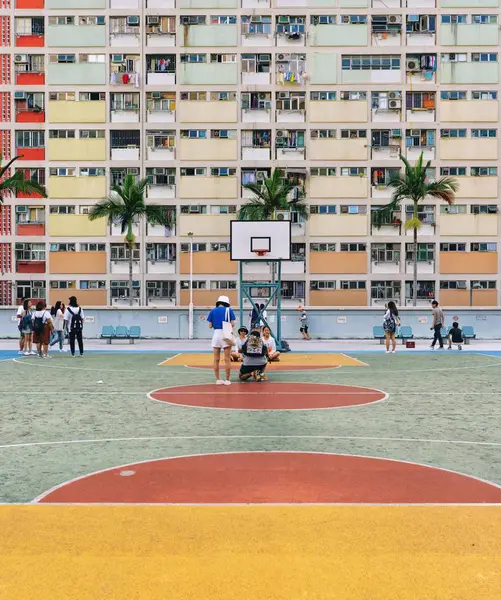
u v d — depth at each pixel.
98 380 14.34
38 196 45.97
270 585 3.54
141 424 8.84
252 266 45.62
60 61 45.94
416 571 3.73
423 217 45.81
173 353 23.28
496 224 45.69
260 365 14.07
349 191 45.72
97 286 46.00
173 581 3.60
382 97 45.78
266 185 38.34
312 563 3.84
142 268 45.66
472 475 6.00
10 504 5.02
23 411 9.99
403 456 6.83
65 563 3.85
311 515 4.73
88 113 45.81
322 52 45.81
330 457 6.77
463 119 45.78
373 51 45.72
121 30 45.78
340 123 45.72
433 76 45.94
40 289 46.00
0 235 45.94
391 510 4.86
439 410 10.07
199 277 45.69
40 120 45.94
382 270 45.75
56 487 5.56
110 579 3.62
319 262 45.75
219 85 45.75
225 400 11.15
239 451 7.08
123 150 45.84
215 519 4.64
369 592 3.46
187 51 45.78
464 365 18.14
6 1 45.88
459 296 45.62
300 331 31.20
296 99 45.78
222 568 3.77
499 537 4.29
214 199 45.69
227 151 45.72
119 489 5.48
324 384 13.56
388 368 17.27
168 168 45.94
